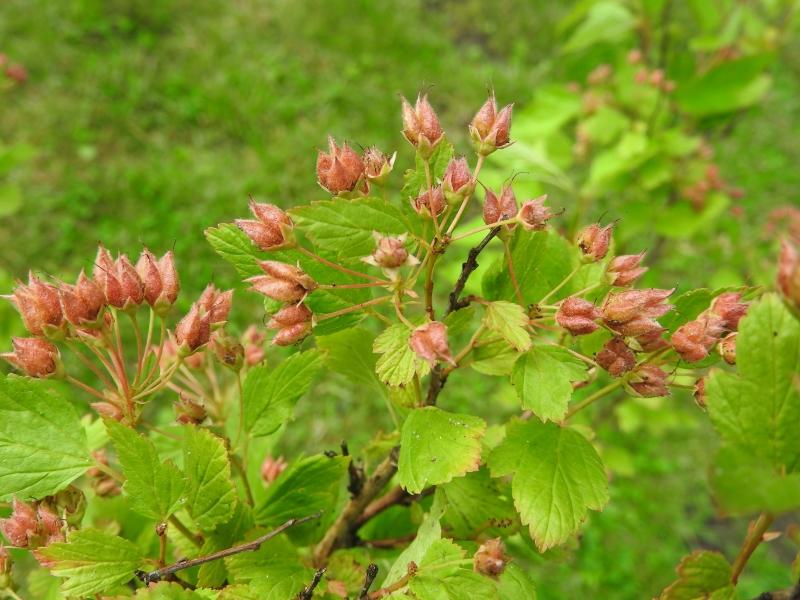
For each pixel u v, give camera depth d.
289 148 0.74
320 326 0.18
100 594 0.17
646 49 0.43
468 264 0.17
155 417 0.49
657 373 0.17
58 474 0.17
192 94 0.78
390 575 0.18
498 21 0.97
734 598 0.16
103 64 0.79
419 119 0.17
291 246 0.17
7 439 0.17
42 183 0.68
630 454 0.56
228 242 0.18
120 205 0.68
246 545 0.17
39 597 0.20
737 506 0.13
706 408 0.15
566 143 0.43
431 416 0.17
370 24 0.91
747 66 0.36
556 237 0.19
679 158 0.42
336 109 0.80
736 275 0.46
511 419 0.18
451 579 0.17
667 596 0.16
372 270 0.23
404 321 0.17
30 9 0.84
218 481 0.17
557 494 0.17
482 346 0.18
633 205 0.41
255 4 0.92
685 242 0.50
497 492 0.19
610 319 0.16
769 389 0.14
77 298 0.17
